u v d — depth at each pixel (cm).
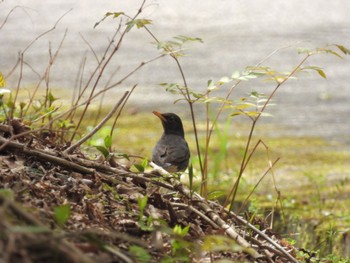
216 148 1775
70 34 3234
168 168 1205
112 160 820
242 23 3600
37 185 686
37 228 494
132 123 1966
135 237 656
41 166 742
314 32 3381
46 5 3881
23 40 3077
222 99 810
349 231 1168
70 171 752
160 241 644
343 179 1556
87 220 646
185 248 643
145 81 2505
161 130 1912
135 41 3142
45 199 659
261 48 3080
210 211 760
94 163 773
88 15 3662
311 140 1928
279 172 1617
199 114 2156
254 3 4094
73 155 796
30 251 500
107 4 3891
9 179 675
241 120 2111
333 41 3183
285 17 3741
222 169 1598
